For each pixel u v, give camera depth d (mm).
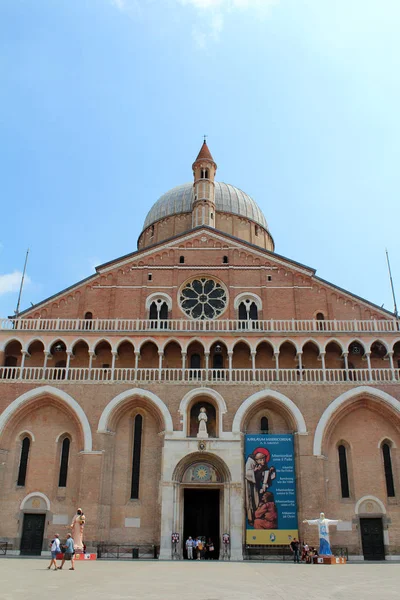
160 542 38969
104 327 47375
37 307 48750
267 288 49719
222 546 38875
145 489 41531
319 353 44531
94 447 41062
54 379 43250
